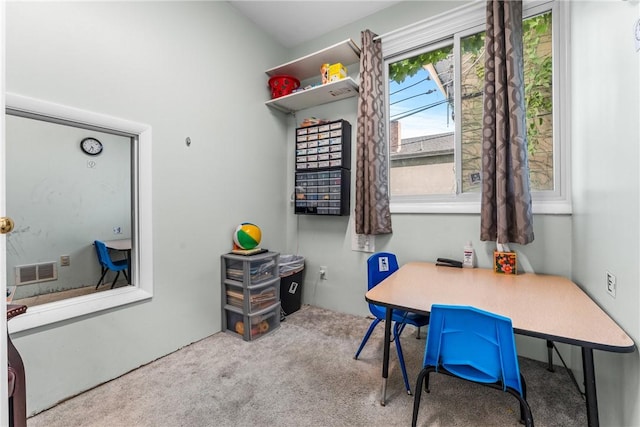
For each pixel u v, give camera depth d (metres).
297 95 2.64
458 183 2.21
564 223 1.79
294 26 2.73
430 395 1.55
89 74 1.58
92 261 1.79
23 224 1.55
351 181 2.70
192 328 2.15
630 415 0.96
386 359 1.46
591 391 0.97
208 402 1.50
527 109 1.97
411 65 2.45
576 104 1.65
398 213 2.42
